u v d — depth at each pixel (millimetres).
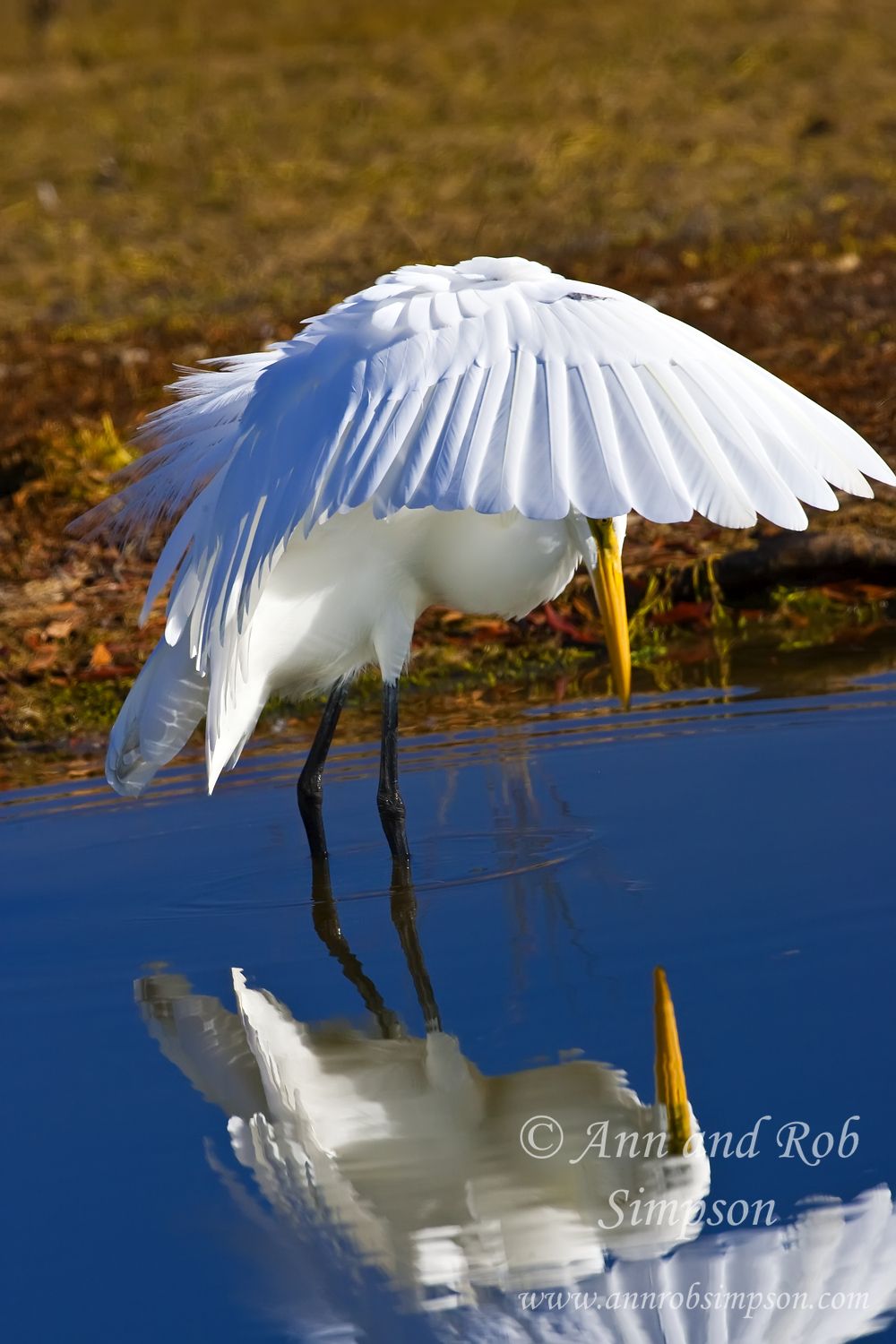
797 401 5734
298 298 22766
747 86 32500
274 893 7641
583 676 11281
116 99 35750
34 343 21797
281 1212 4883
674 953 6363
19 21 42875
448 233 25484
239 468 6227
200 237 26703
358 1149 5309
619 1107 5309
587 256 23250
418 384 5676
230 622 7270
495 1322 4328
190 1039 6125
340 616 7996
